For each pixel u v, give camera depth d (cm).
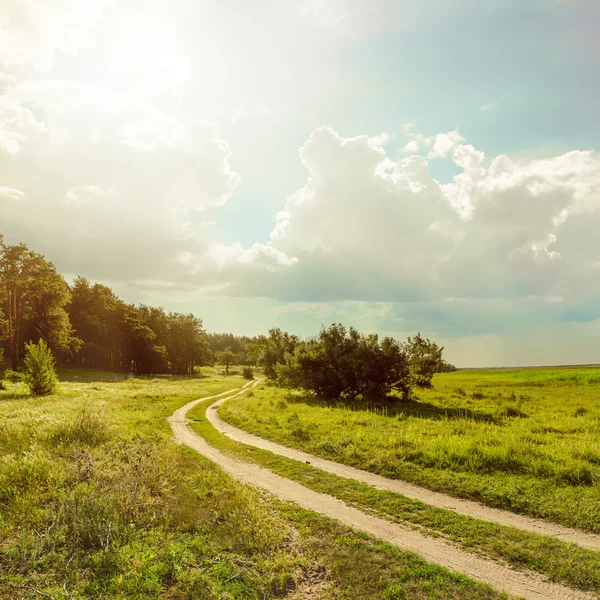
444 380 6384
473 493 998
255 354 7512
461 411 2502
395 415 2295
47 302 5888
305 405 2884
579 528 801
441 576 631
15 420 1823
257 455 1420
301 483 1117
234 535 771
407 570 649
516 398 3203
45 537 737
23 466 1053
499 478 1079
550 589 599
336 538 770
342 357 3334
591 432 1728
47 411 2173
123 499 886
